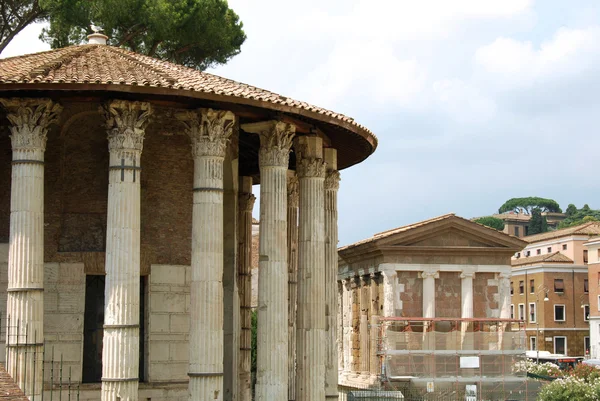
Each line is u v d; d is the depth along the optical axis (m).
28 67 31.45
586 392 58.19
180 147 34.03
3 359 32.38
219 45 60.62
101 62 33.16
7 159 33.59
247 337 41.44
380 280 73.19
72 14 55.25
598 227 131.12
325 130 37.09
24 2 55.50
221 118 30.78
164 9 56.25
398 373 63.06
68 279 32.62
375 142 38.94
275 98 32.09
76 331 32.47
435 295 72.25
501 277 73.19
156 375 32.84
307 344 35.06
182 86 29.45
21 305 29.31
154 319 33.03
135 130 29.80
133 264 29.30
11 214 29.86
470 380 63.03
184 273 33.66
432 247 71.94
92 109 32.78
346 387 77.56
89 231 33.06
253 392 62.44
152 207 33.47
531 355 108.31
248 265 42.97
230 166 34.97
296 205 45.28
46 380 32.03
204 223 30.36
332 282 38.97
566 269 125.56
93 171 33.38
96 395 32.22
